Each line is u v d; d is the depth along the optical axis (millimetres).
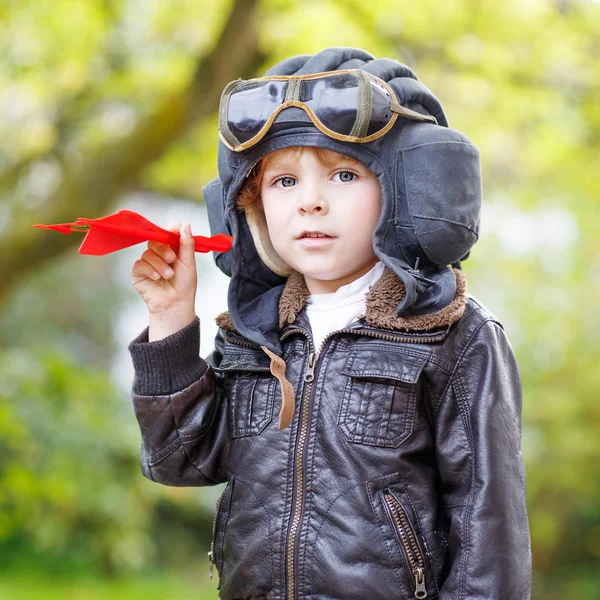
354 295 1541
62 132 5777
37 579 7340
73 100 5703
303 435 1482
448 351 1457
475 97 5273
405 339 1464
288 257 1508
